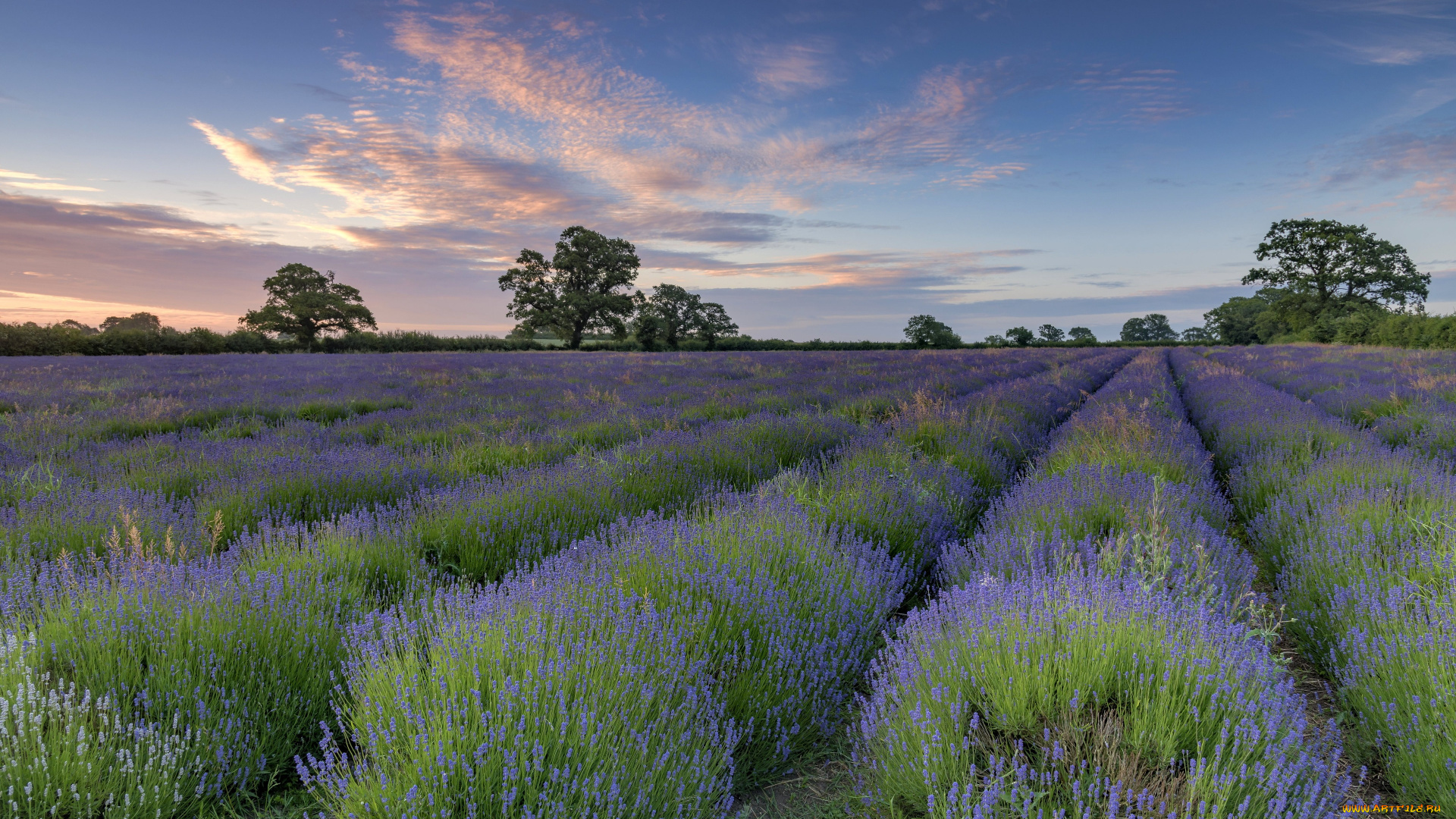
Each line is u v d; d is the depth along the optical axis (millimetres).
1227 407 11633
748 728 2844
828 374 20547
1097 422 9336
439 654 2641
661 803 2230
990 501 6406
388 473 6293
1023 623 2789
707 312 73438
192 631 2959
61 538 4301
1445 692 2590
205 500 5527
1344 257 56000
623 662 2691
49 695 2455
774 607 3396
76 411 11352
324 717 2930
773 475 7000
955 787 2078
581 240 68062
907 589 4562
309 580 3590
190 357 32344
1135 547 3986
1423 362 20109
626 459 6883
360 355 37656
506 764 2139
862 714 2781
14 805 2113
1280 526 5129
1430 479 5219
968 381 18250
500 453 7477
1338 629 3443
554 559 4066
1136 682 2533
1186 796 2104
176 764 2445
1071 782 2160
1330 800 2217
